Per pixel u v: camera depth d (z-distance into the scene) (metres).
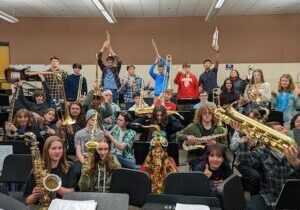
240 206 2.50
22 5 9.41
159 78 7.25
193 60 11.21
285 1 9.16
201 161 3.77
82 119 4.80
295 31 10.91
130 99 7.09
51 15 10.98
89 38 11.31
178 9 10.11
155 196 2.25
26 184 2.81
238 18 11.04
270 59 11.05
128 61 11.31
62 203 1.95
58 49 11.32
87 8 9.87
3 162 3.31
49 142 2.84
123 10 10.19
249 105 5.12
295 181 2.32
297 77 10.97
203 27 11.14
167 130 5.06
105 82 6.50
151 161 3.50
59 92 5.74
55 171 2.88
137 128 5.10
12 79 5.63
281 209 2.39
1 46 10.47
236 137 3.79
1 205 1.83
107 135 4.16
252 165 3.25
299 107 5.70
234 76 8.15
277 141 2.78
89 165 2.89
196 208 2.03
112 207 1.96
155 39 11.27
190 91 7.70
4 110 6.89
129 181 2.72
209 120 4.20
